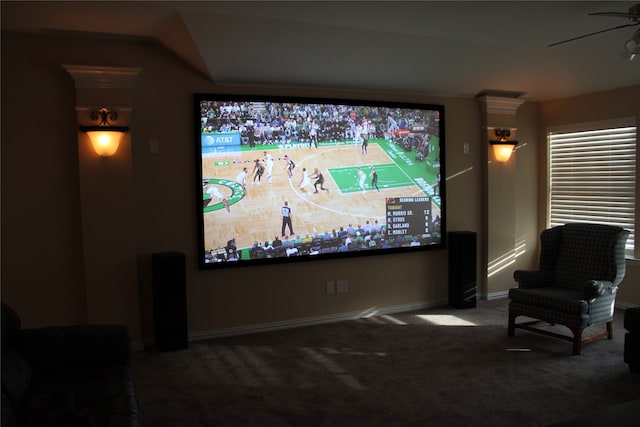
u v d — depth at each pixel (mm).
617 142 5305
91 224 3969
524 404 3068
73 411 2199
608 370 3592
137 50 4152
